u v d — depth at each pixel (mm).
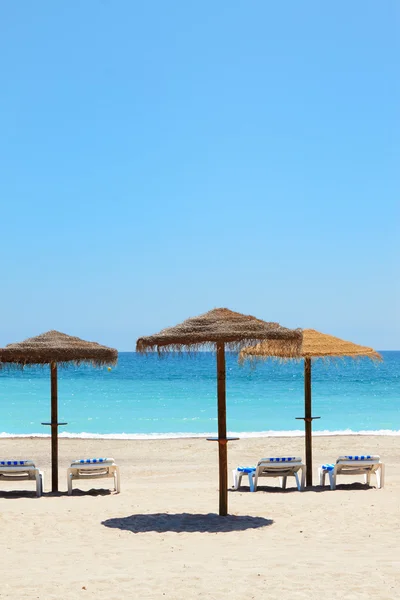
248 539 8727
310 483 13820
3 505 11492
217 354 10141
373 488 13320
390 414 36156
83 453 20312
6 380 69000
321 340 14156
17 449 21312
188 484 14242
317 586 6469
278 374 76500
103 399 46000
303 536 8812
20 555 8016
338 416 35188
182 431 29578
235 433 25578
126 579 6871
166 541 8695
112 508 10969
